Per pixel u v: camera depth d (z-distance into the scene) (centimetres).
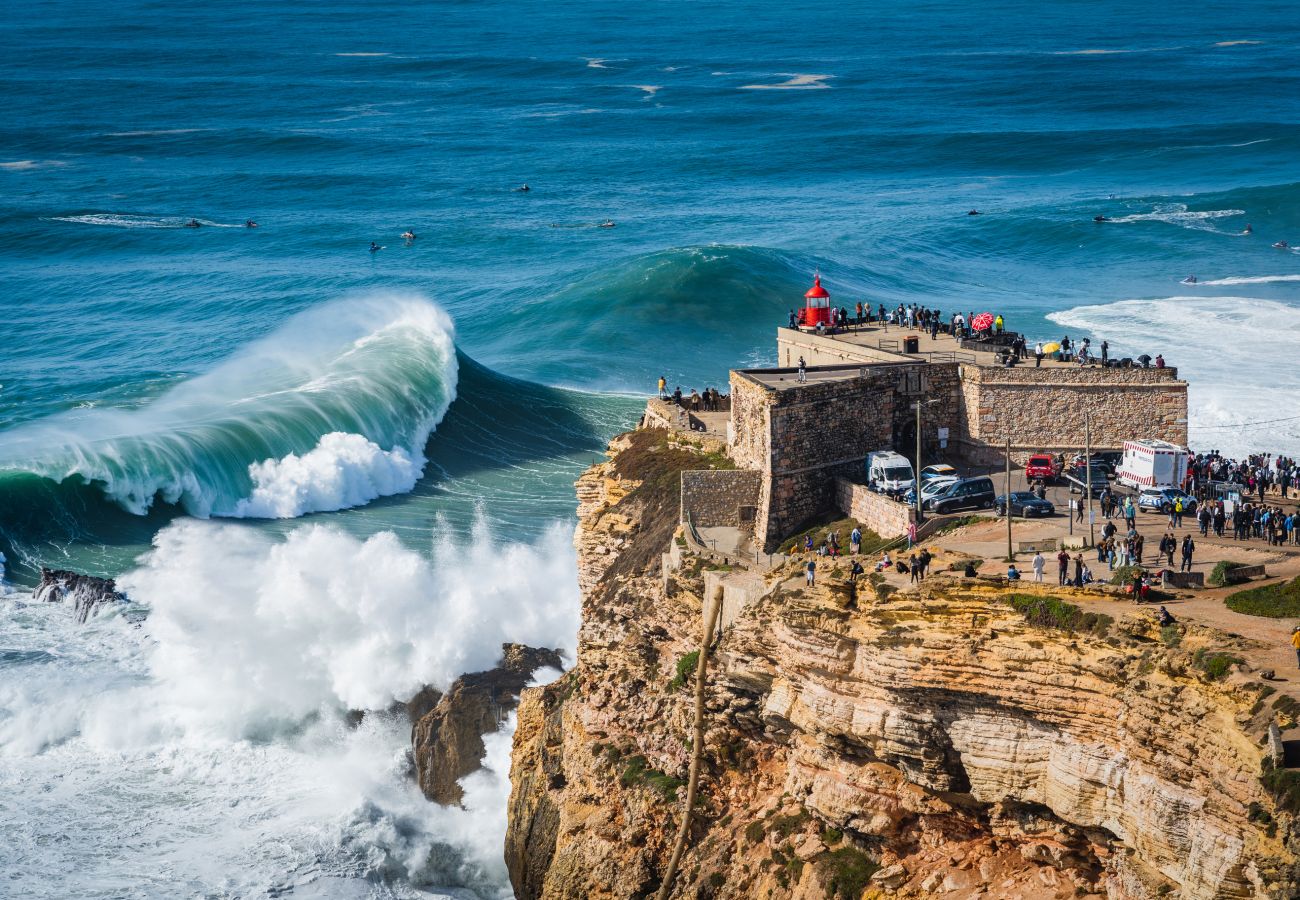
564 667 6906
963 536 4981
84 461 8562
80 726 6294
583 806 5288
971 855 4112
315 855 5641
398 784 6162
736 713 4838
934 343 6425
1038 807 3925
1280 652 3528
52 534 8144
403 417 10094
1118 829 3653
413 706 6712
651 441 6562
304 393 10031
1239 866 3284
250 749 6306
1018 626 3891
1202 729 3422
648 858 5000
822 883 4312
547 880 5297
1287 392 9725
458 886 5762
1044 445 5869
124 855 5516
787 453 5478
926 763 4053
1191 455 5619
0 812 5700
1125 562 4416
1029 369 5834
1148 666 3603
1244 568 4306
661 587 5384
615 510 6247
